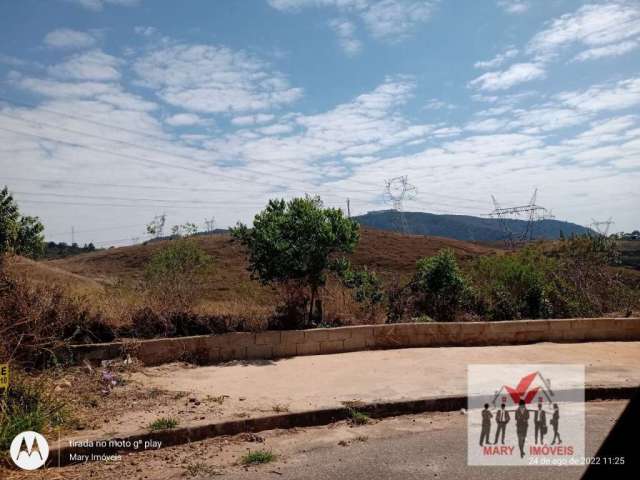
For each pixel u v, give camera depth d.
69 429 5.72
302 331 10.10
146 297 10.23
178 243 11.57
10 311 7.86
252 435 5.99
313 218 10.85
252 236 11.02
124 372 8.27
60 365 7.88
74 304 8.93
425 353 10.24
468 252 55.84
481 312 13.07
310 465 5.16
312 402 6.92
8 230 12.77
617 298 14.35
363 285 12.25
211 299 11.26
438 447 5.69
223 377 8.32
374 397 7.18
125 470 5.04
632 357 10.10
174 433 5.72
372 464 5.18
